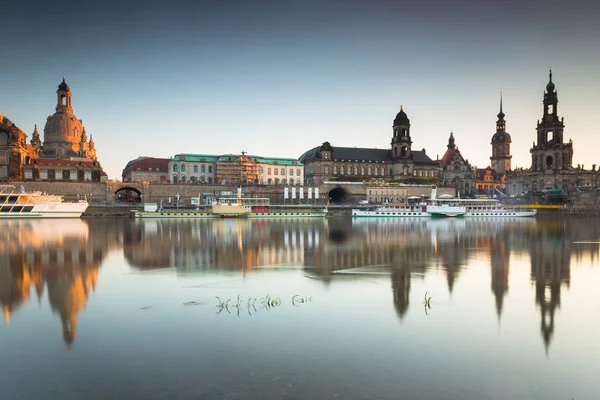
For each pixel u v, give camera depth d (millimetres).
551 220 136250
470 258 46438
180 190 171750
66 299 28328
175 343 20594
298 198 186625
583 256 48156
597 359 18891
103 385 16562
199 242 61562
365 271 38344
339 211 163875
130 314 25078
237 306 26688
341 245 58469
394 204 168250
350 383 16703
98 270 38719
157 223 105812
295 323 23438
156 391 16109
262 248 54844
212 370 17766
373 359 18812
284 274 36875
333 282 33625
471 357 19031
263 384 16625
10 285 32375
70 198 157750
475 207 161250
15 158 156375
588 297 28938
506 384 16672
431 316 24672
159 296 29156
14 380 16984
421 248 55344
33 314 25078
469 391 16141
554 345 20406
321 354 19328
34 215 122375
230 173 196125
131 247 55156
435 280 34281
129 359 18828
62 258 45562
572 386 16562
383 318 24297
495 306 26719
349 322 23609
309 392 16016
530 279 34750
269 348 20000
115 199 178125
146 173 197125
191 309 26094
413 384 16641
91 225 95812
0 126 156250
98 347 20125
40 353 19469
